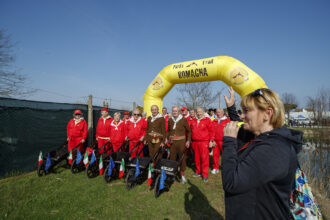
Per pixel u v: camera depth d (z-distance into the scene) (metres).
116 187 4.16
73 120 5.63
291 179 0.90
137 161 4.05
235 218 0.93
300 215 1.05
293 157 0.89
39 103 5.50
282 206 0.88
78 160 4.88
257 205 0.88
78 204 3.41
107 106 8.30
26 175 4.87
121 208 3.30
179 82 7.43
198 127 4.82
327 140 5.60
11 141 4.76
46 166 4.69
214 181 4.70
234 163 0.96
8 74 10.88
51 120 5.83
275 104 0.97
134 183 4.24
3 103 4.62
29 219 2.94
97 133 6.00
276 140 0.88
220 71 6.29
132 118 5.81
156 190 3.72
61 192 3.88
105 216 3.05
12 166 4.78
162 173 3.72
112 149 5.66
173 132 4.77
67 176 4.81
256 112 1.01
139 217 3.04
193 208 3.35
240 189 0.87
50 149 5.77
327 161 4.83
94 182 4.43
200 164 5.05
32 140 5.25
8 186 4.12
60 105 6.17
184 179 4.54
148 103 7.89
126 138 5.52
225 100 1.68
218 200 3.67
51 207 3.30
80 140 5.68
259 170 0.82
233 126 1.08
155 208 3.31
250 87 5.68
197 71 6.70
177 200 3.63
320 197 3.92
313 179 4.59
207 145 4.76
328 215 3.18
